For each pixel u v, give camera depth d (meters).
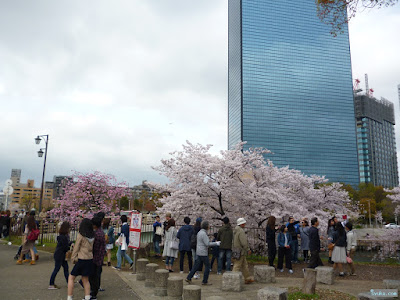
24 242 11.66
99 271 7.66
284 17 141.25
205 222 9.45
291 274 11.50
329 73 142.38
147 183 18.86
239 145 19.75
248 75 132.75
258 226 17.33
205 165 16.48
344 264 13.92
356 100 176.38
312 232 11.22
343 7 9.55
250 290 8.68
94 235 7.30
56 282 9.04
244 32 135.75
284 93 135.12
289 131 132.38
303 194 21.39
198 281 9.88
